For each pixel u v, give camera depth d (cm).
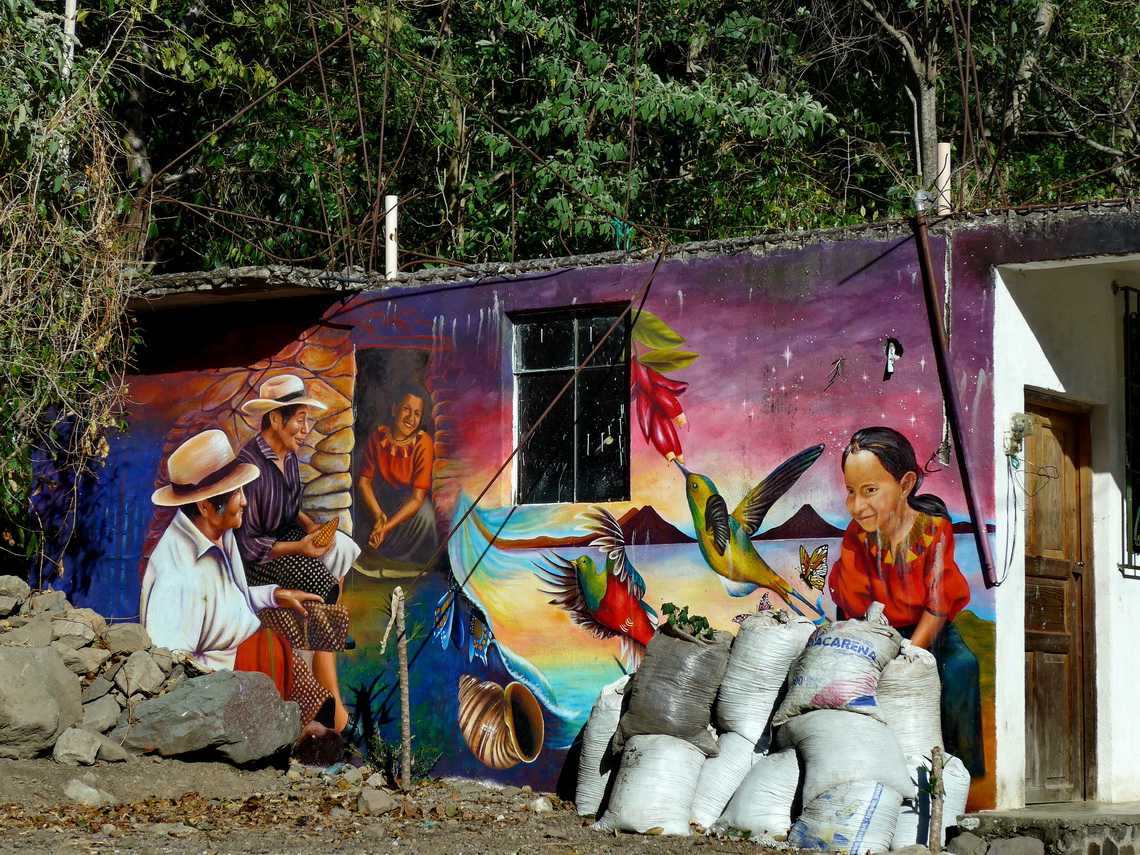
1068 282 865
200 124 1688
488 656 962
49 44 1102
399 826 778
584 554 930
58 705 873
